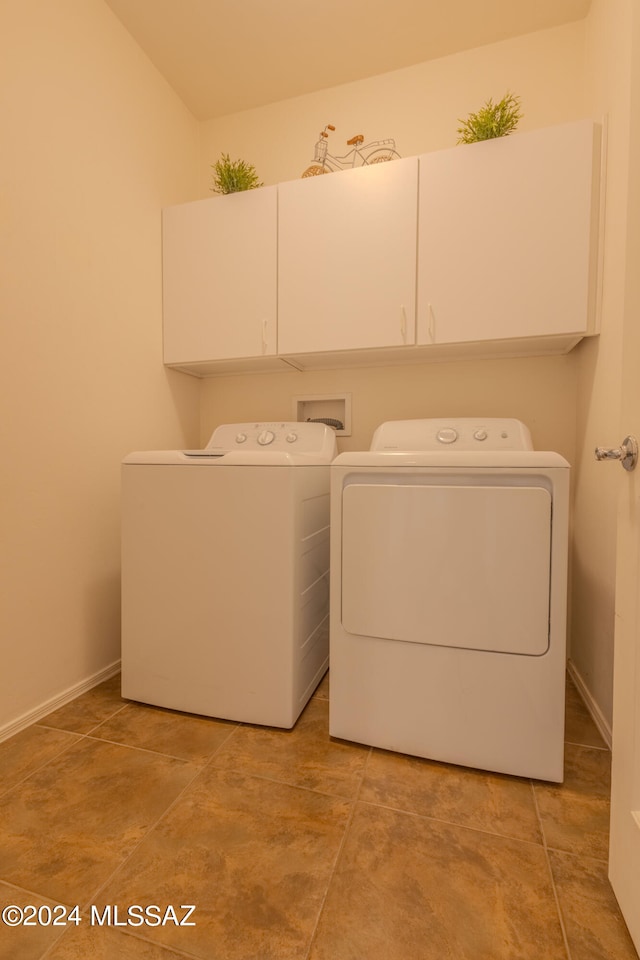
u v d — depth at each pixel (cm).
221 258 179
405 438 157
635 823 69
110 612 163
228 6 156
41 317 134
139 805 98
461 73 177
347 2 155
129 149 169
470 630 108
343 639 120
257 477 126
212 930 71
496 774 109
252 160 206
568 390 171
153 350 185
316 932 71
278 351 172
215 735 125
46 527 137
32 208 130
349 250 162
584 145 137
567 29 165
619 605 78
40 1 131
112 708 140
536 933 71
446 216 151
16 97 124
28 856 85
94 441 156
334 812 96
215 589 131
